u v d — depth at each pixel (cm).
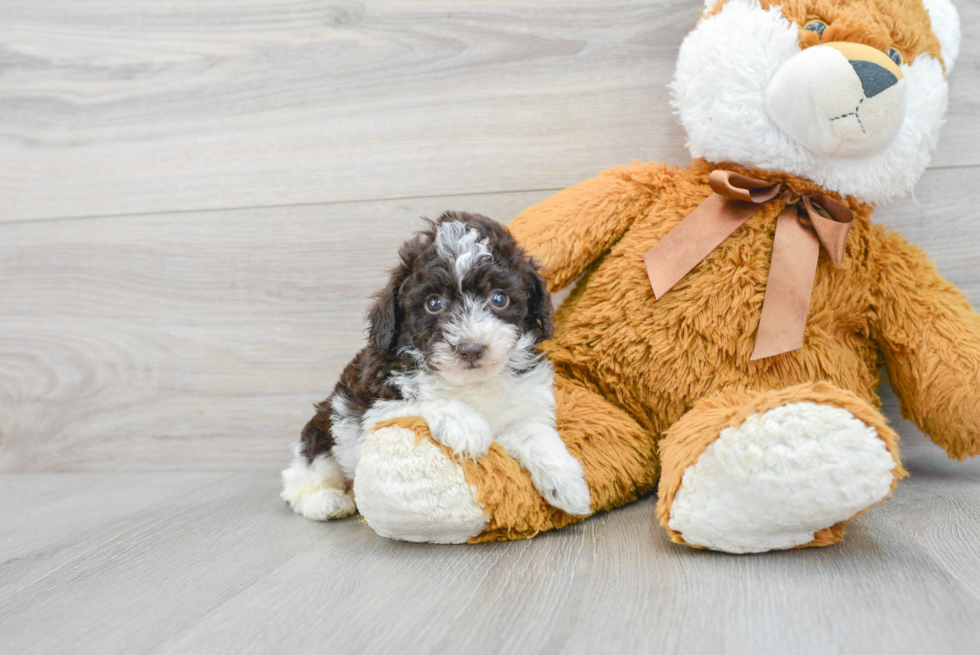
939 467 89
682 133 92
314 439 82
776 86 75
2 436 103
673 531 68
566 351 82
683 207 81
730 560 67
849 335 82
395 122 97
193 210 100
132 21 100
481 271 73
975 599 60
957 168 90
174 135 100
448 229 75
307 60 98
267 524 80
